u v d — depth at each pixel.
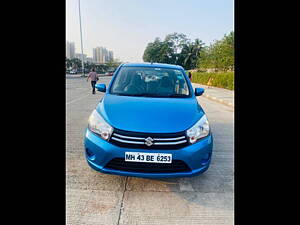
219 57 23.95
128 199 2.35
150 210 2.20
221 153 3.82
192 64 64.06
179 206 2.28
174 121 2.44
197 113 2.72
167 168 2.32
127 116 2.47
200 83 29.92
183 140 2.35
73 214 2.10
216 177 2.90
